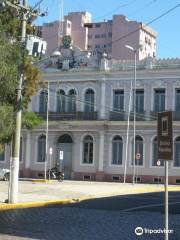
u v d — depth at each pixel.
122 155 53.59
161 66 52.91
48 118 56.94
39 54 24.11
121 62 54.72
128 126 52.12
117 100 54.62
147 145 52.84
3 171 49.00
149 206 26.17
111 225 17.95
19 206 24.41
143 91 53.69
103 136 54.34
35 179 52.41
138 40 94.06
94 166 54.59
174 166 51.56
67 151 56.25
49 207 24.94
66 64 56.81
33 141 57.69
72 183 45.62
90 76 55.69
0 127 22.12
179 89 52.44
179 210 24.41
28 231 16.08
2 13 23.94
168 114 10.80
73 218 20.03
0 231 15.86
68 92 56.78
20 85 23.31
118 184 46.56
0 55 19.00
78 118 55.62
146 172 52.56
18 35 23.81
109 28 101.19
